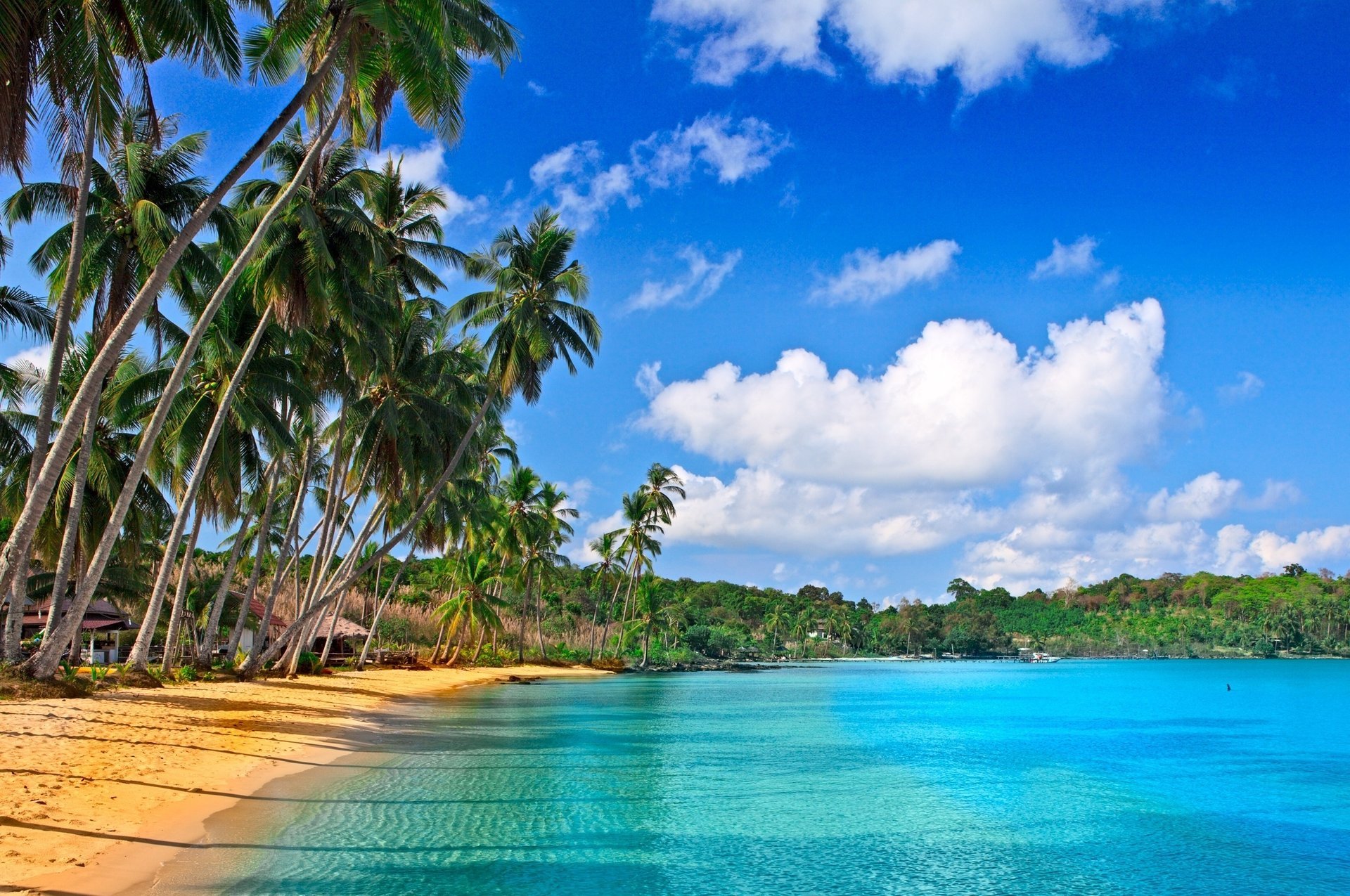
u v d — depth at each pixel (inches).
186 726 796.0
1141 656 6176.2
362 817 536.1
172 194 1002.1
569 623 3902.6
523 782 684.7
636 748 921.5
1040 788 765.3
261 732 825.5
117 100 621.9
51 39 560.1
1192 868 510.3
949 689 2410.2
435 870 436.5
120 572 1635.1
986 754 991.0
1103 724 1401.3
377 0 705.6
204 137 1006.4
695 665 3757.4
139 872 385.4
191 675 1200.8
